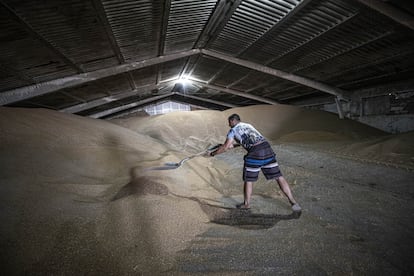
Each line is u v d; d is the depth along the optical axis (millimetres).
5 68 5449
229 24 6676
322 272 1764
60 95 8766
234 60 9234
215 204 3164
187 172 4293
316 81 10391
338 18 5508
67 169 3307
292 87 11992
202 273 1724
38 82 6785
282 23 6102
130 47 6750
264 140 3053
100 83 9148
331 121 10781
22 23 4184
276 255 1983
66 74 7062
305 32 6402
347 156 5941
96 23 4953
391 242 2174
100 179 3346
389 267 1811
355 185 3902
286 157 6574
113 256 1823
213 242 2178
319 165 5414
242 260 1907
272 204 3227
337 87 10805
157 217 2400
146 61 8180
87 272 1640
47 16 4238
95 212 2381
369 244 2146
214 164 5953
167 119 11383
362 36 6020
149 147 5660
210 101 19141
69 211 2326
